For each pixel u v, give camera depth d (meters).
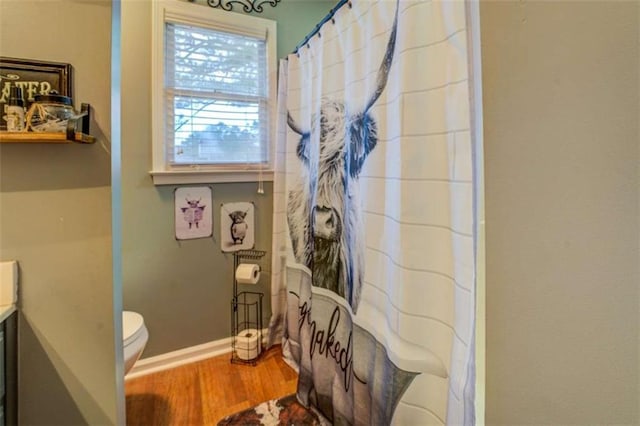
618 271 0.41
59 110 0.74
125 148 1.86
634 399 0.41
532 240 0.52
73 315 0.81
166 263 2.00
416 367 1.02
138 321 1.54
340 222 1.50
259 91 2.16
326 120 1.55
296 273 1.99
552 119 0.48
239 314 2.23
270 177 2.23
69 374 0.82
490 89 0.60
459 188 0.86
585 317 0.45
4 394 0.75
